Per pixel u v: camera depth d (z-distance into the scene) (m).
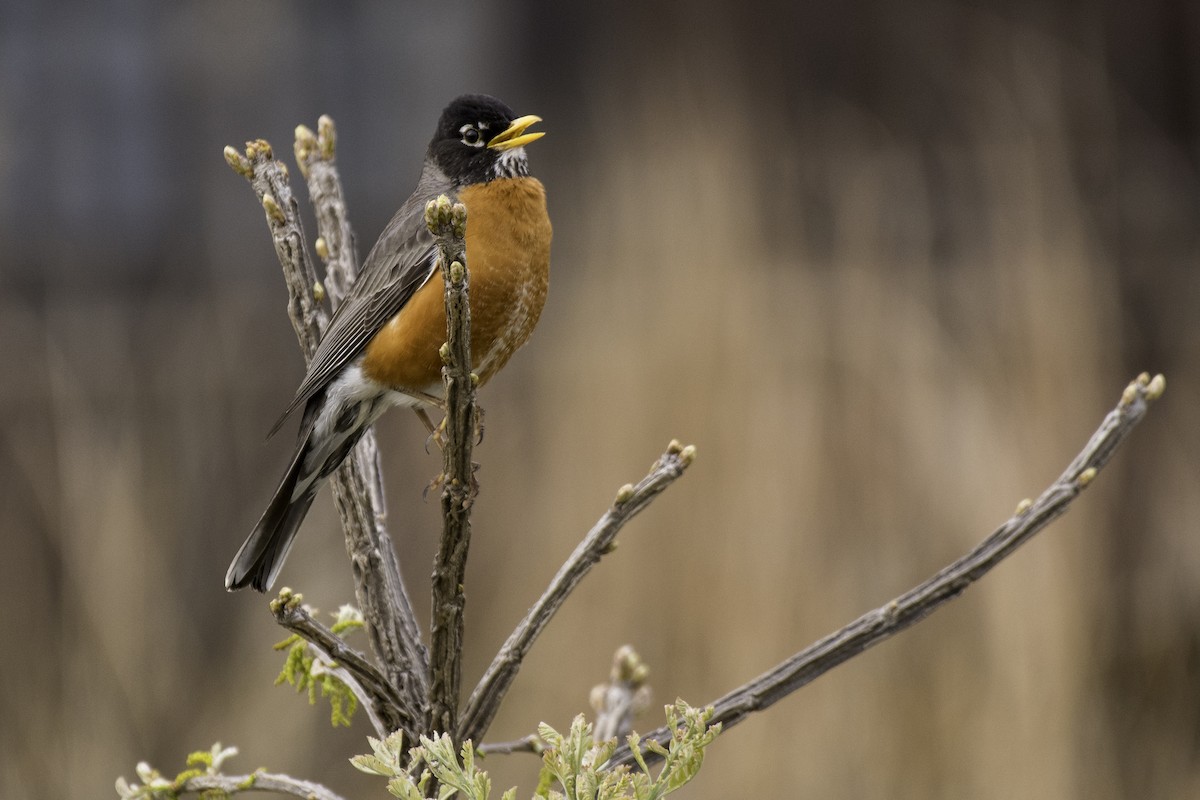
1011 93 15.02
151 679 11.73
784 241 13.24
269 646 12.02
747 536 11.27
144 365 14.35
